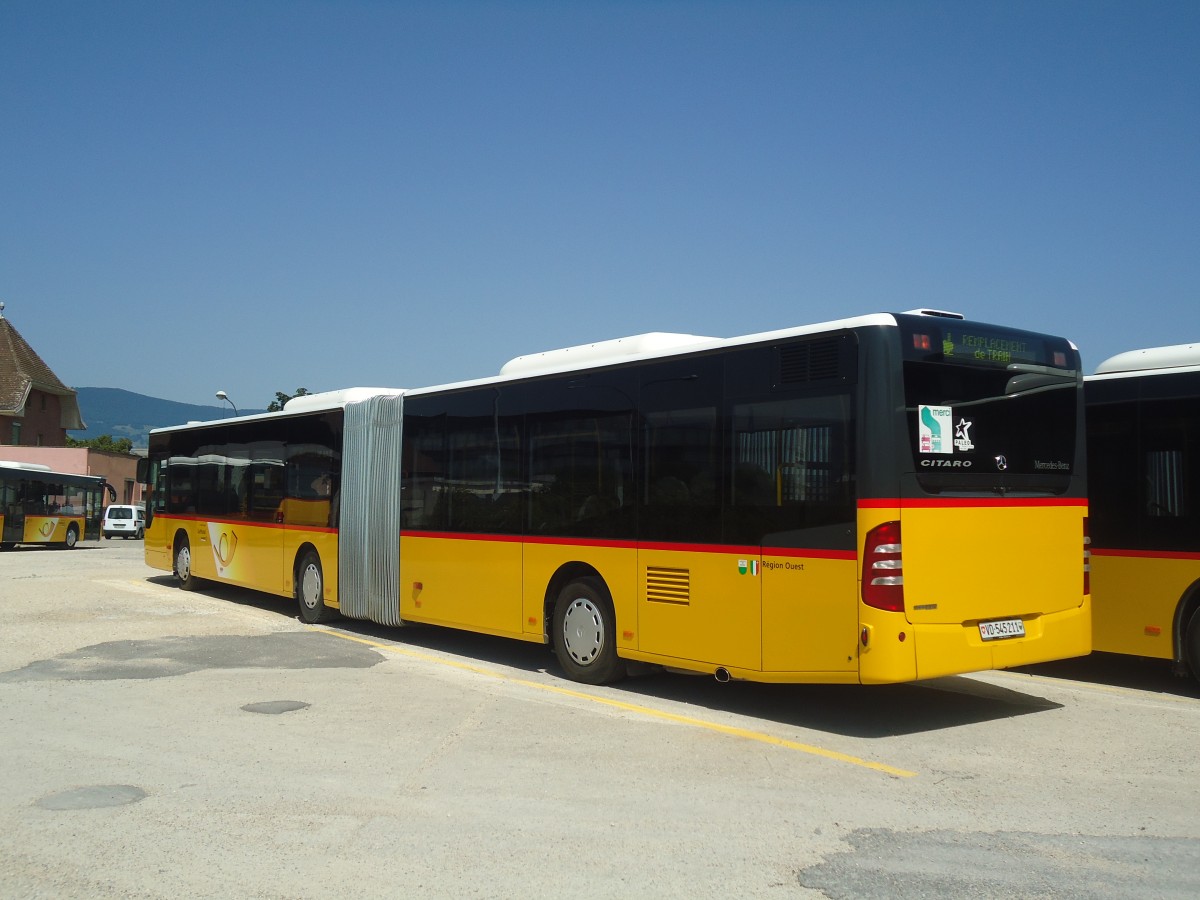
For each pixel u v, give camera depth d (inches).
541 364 441.7
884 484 296.0
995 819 231.3
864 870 198.4
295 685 389.7
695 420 352.8
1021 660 322.7
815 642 308.0
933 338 311.4
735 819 229.8
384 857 204.2
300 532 590.6
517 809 235.9
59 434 2819.9
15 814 231.6
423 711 343.3
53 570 997.2
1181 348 399.5
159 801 241.4
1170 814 235.8
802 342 319.9
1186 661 379.6
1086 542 348.5
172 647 483.5
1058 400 345.7
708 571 341.7
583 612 397.1
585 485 397.1
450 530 469.4
